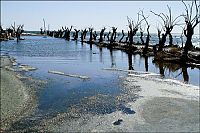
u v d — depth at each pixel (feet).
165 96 64.23
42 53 190.29
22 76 93.71
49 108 56.54
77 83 82.84
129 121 47.67
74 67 120.67
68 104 59.16
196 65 122.01
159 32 171.73
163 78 89.97
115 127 45.01
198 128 43.68
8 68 111.96
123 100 61.41
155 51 167.73
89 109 55.21
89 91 71.31
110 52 205.87
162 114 50.93
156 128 44.11
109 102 60.03
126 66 125.08
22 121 49.29
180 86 75.92
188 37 129.08
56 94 68.23
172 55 143.02
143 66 124.88
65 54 186.50
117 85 78.69
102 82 83.97
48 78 91.35
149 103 58.34
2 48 224.12
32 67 117.70
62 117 50.80
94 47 259.19
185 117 49.06
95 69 113.91
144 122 46.98
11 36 401.49
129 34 232.73
